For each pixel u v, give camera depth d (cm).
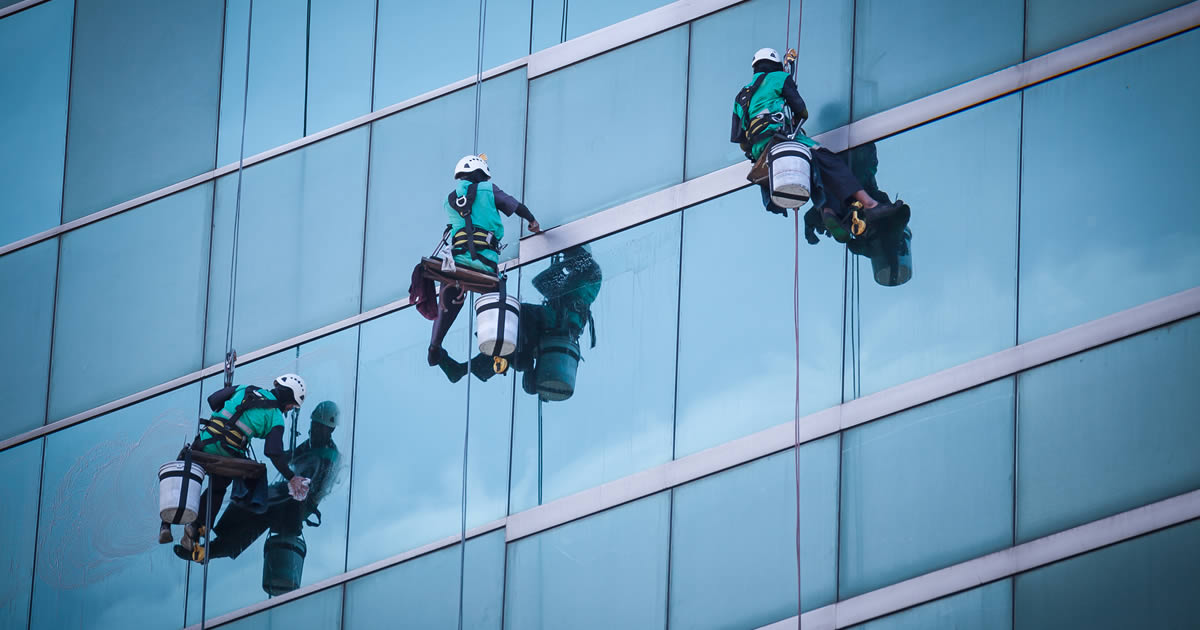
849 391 3164
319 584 3475
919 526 3033
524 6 3756
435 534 3409
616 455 3303
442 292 3469
